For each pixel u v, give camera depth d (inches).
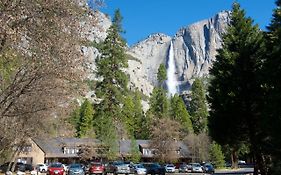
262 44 1149.7
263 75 973.2
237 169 2854.3
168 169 2433.6
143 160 3494.1
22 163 2659.9
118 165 1899.6
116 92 2443.4
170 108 4306.1
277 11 1005.8
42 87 573.0
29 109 683.4
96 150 2965.1
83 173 1723.7
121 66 2493.8
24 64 535.8
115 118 2662.4
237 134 1218.6
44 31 475.2
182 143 3560.5
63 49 511.2
